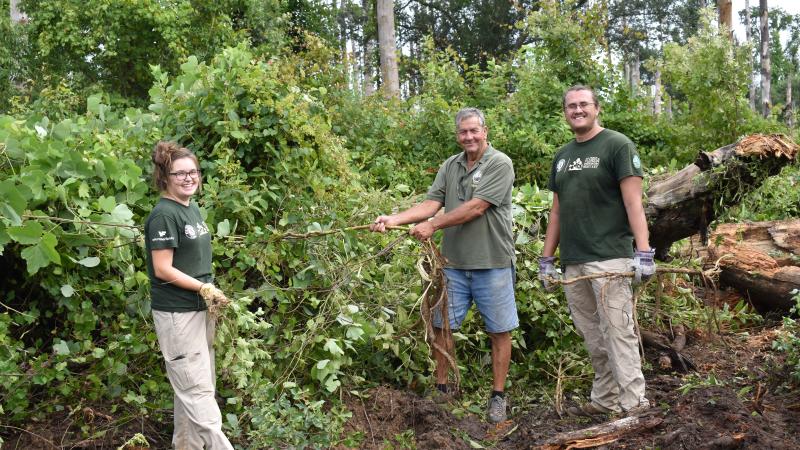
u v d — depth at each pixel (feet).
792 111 51.21
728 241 21.04
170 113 16.51
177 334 11.30
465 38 98.17
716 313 18.49
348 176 16.84
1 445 12.00
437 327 15.47
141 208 14.87
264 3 52.80
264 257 14.75
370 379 15.70
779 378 15.07
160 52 47.78
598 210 14.07
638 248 13.64
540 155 29.84
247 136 15.79
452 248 15.31
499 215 15.01
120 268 13.39
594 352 14.62
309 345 14.49
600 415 14.64
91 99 16.70
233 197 15.03
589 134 14.30
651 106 36.63
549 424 14.37
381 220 15.21
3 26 47.91
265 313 15.23
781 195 25.18
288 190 15.80
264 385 13.32
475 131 14.85
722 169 17.62
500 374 15.05
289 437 12.55
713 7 36.29
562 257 14.69
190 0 49.01
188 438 11.87
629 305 13.91
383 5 59.57
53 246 12.32
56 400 12.90
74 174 13.55
